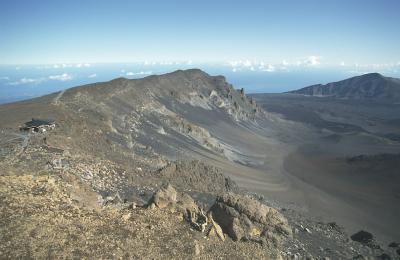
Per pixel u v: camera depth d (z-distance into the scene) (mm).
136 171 62781
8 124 66125
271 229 41906
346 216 91438
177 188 62031
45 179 35188
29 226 26469
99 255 26031
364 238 63719
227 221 37812
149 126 112812
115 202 37812
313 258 41781
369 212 95500
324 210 94562
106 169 55281
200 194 62438
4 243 24328
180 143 113938
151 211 35188
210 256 31359
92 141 70375
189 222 35125
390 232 82062
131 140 87438
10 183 32562
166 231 32469
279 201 92438
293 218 69312
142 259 27438
